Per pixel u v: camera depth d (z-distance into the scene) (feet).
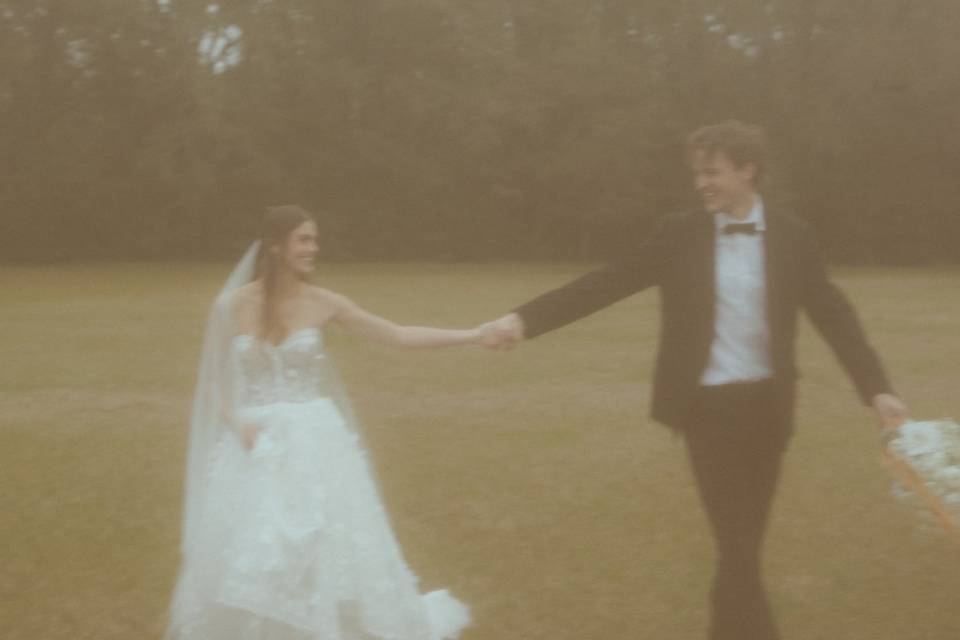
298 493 15.64
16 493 26.81
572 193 161.99
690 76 161.27
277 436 15.98
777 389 15.07
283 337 16.47
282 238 16.52
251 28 149.07
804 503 25.48
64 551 21.99
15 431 35.24
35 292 98.94
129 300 89.25
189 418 37.76
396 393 43.01
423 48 159.12
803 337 61.72
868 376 15.15
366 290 100.48
